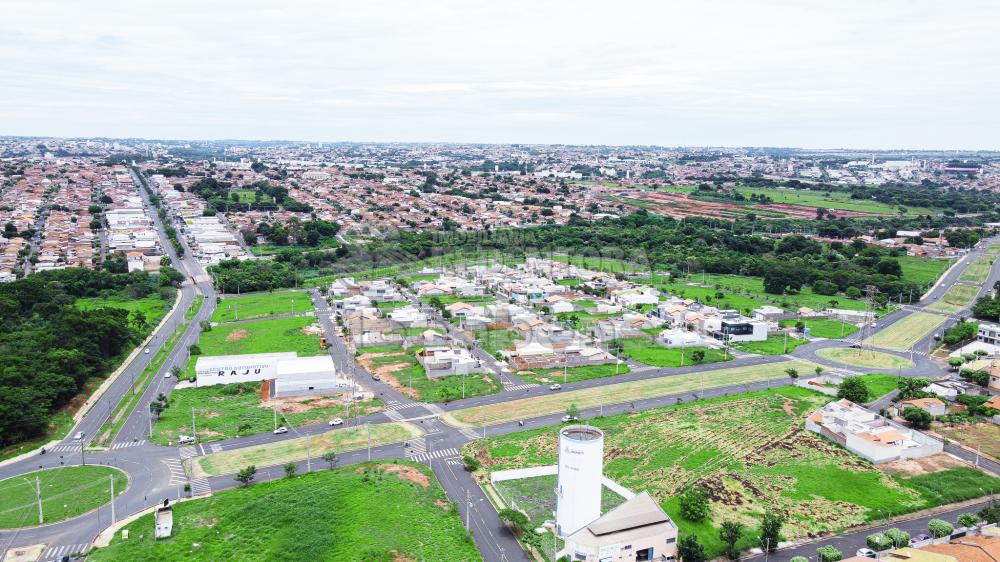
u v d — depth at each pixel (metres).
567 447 140.62
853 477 169.62
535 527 146.00
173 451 180.50
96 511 149.50
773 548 139.25
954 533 142.25
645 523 138.75
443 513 150.38
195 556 132.50
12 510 148.62
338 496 154.00
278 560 130.88
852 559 126.38
